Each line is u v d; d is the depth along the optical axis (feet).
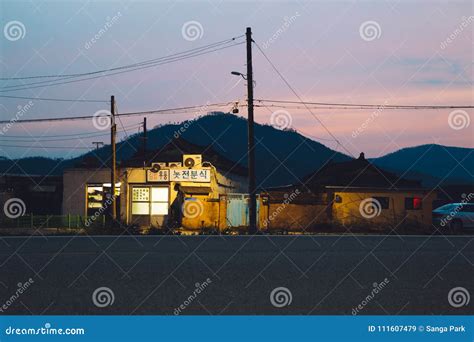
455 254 59.98
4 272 45.19
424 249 66.03
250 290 37.68
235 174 172.65
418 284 39.96
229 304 33.91
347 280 41.47
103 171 136.05
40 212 148.36
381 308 33.17
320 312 32.35
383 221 133.90
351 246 69.67
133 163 148.36
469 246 71.61
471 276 43.70
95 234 107.04
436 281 41.22
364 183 155.63
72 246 69.62
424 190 135.44
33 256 56.90
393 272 45.47
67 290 37.55
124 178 132.87
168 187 131.34
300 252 61.21
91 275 43.60
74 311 32.58
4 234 103.24
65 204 136.77
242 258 54.95
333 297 35.63
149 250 63.62
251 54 108.58
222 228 122.11
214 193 138.00
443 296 36.04
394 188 134.72
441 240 82.53
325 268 47.70
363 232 126.21
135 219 131.75
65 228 121.90
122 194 132.67
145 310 32.65
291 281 40.96
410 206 135.33
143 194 132.26
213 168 135.85
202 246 69.41
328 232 125.70
